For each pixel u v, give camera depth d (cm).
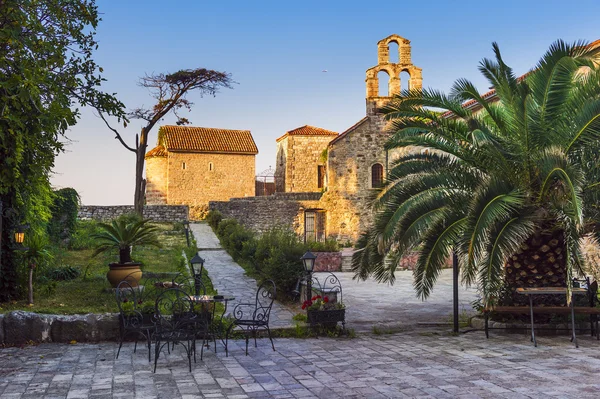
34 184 1241
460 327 1123
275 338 1024
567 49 941
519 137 1023
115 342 959
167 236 2961
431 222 1012
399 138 1128
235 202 3784
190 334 808
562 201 972
